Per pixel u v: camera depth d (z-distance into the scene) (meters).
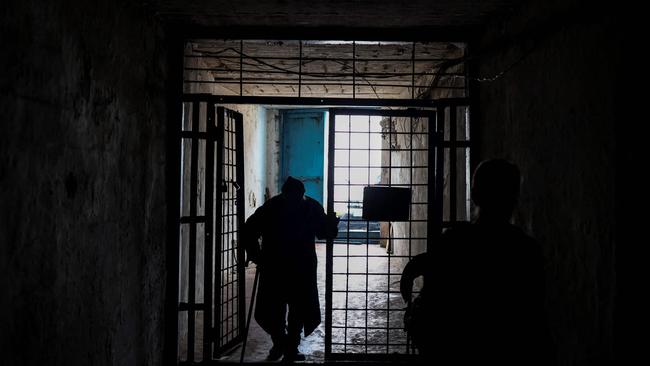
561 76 2.66
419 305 1.91
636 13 1.97
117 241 3.09
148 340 3.71
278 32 4.23
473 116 4.16
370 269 8.92
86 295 2.64
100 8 2.79
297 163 13.05
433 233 4.19
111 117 2.96
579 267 2.46
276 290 4.27
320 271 8.79
